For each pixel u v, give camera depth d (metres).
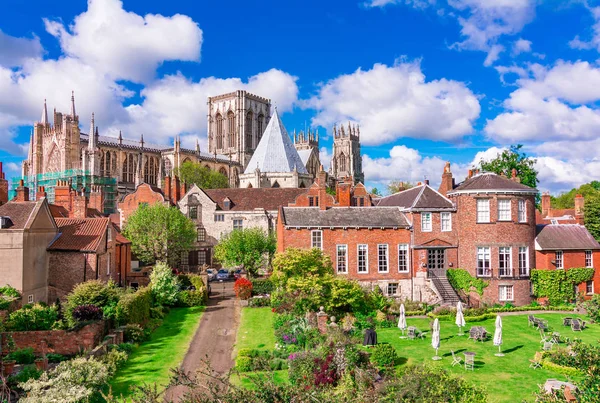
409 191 64.88
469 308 52.44
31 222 47.09
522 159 99.62
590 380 19.69
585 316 51.78
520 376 32.16
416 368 24.80
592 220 85.88
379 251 57.66
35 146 146.00
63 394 24.14
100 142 141.50
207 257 85.44
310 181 123.81
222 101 193.88
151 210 71.25
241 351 35.81
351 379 26.14
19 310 38.34
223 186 148.62
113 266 58.56
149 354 37.44
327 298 47.03
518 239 57.41
